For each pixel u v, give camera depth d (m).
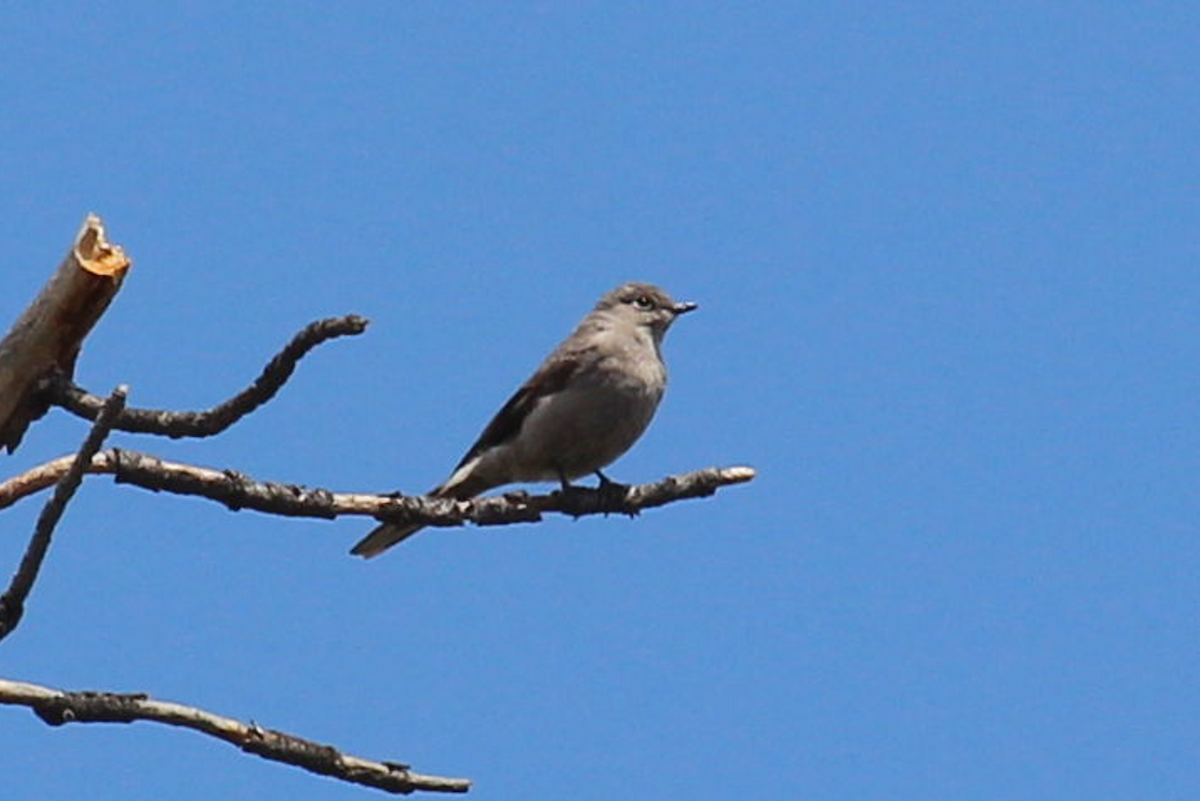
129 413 12.75
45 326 12.78
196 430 12.81
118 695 11.42
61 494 11.03
